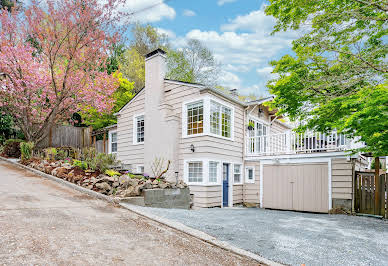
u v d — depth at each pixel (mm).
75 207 5422
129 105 13734
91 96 14750
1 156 13492
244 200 12117
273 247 4297
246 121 12719
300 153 10477
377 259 3951
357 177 8938
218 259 3613
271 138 13078
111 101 16984
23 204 5215
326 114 7293
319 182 9805
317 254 4059
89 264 3010
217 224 5742
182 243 4078
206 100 10289
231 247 4059
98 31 13008
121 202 6219
